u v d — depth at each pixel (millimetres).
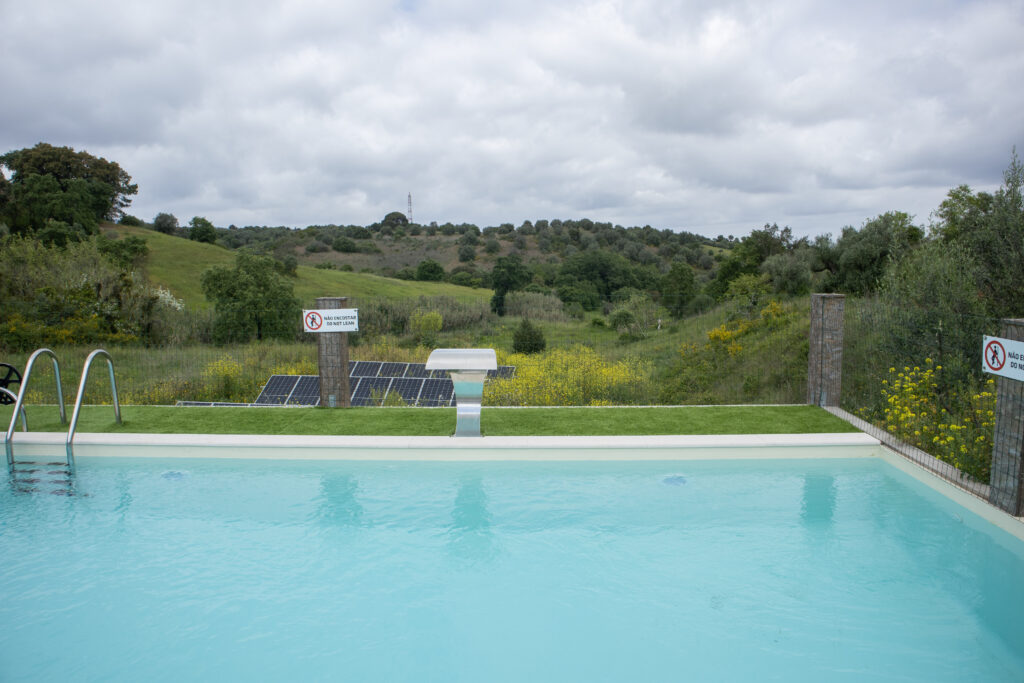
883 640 2945
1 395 5727
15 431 5648
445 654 2877
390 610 3268
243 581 3541
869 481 4898
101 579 3547
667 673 2713
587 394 9320
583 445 5215
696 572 3621
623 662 2797
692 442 5262
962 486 4285
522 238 77812
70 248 19859
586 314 23938
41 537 4031
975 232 7551
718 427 5793
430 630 3076
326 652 2895
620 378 10039
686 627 3086
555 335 17172
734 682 2643
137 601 3326
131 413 6402
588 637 3008
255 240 76812
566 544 3975
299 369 11516
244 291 18219
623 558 3789
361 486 4832
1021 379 3629
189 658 2836
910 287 7047
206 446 5258
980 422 4953
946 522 4230
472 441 5285
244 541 4008
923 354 6375
